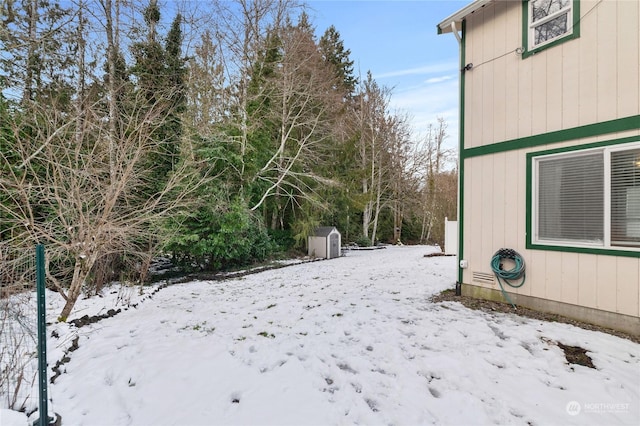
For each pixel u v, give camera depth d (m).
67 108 6.41
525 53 4.89
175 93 9.53
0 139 5.32
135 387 2.92
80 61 8.77
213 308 5.56
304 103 13.09
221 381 2.96
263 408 2.53
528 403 2.52
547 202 4.66
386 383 2.87
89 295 6.04
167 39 10.55
